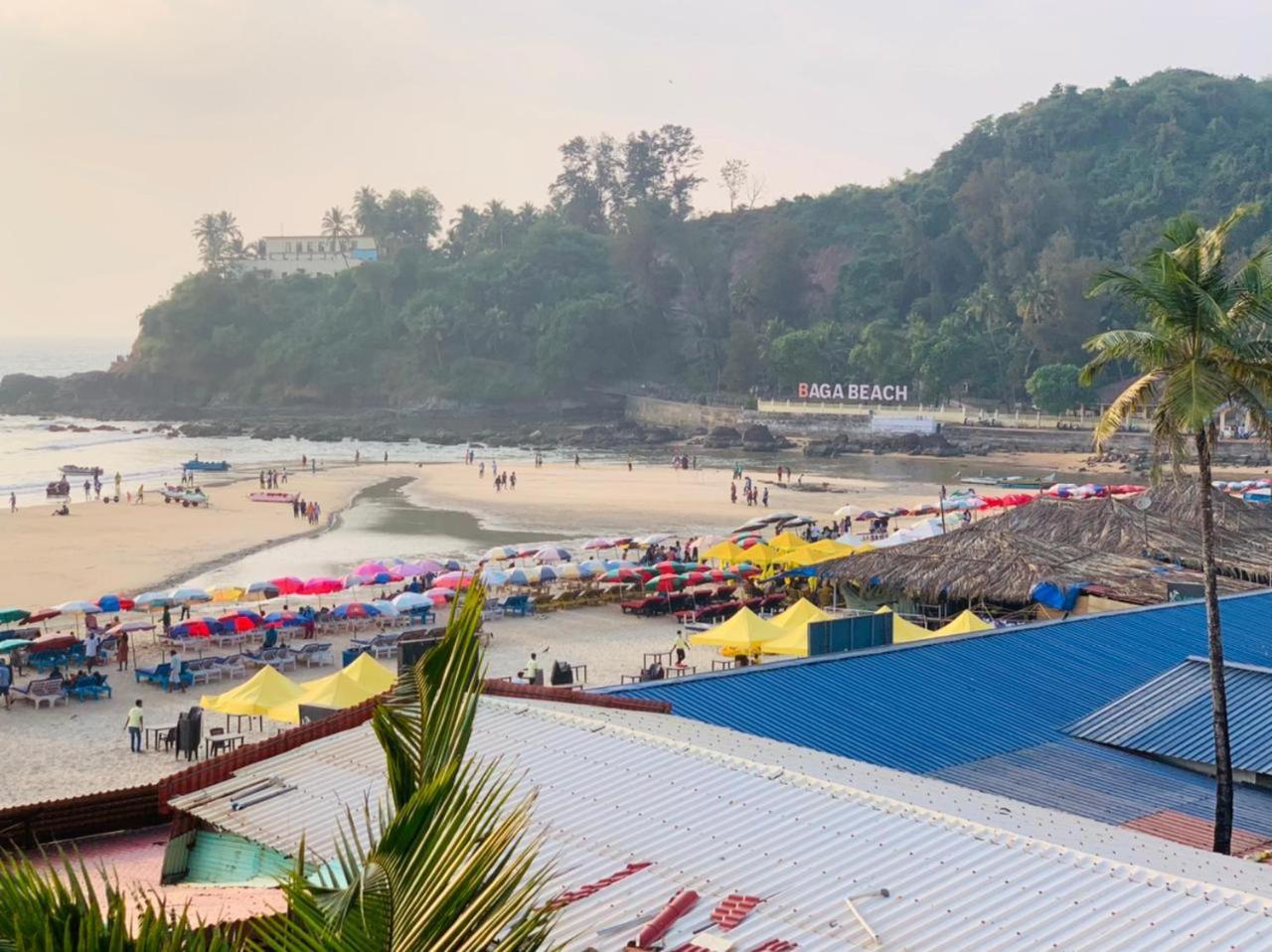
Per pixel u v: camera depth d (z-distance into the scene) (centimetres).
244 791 1850
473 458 16850
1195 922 1345
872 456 16688
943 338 19012
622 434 19588
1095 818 2459
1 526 9544
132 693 4550
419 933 638
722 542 7394
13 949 589
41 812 1961
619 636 5597
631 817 1670
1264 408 2530
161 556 8181
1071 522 5803
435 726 712
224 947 650
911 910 1390
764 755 1972
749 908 1398
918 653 3331
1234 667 3142
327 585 6122
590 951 1315
